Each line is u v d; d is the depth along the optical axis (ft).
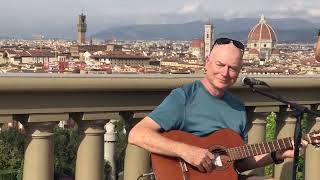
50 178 9.75
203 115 9.87
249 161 10.11
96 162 10.14
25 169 9.66
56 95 9.49
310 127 12.90
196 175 9.43
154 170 9.41
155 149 9.23
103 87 9.73
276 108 12.10
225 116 10.02
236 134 9.86
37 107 9.36
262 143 9.78
